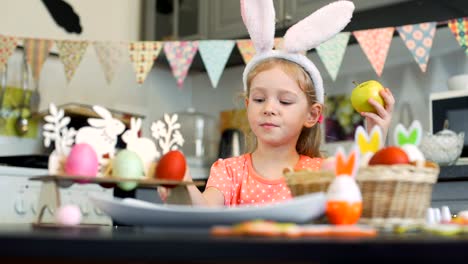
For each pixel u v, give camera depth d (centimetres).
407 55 280
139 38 331
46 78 281
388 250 42
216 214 59
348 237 48
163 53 310
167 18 325
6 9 268
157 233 53
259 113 113
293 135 116
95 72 305
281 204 58
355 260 42
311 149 130
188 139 338
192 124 339
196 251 42
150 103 334
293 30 108
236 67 343
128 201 71
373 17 258
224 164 132
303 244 42
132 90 324
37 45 203
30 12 278
